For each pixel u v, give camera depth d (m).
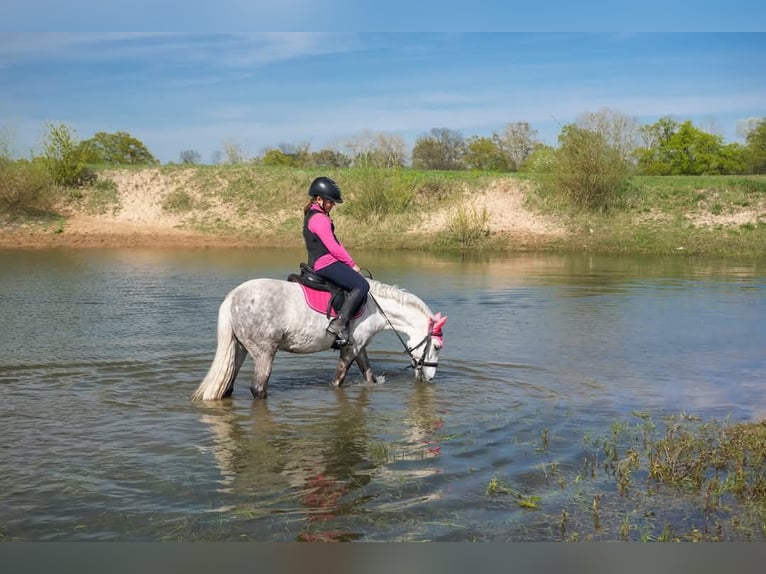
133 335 11.47
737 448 6.39
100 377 8.84
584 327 12.51
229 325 7.78
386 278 19.42
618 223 30.09
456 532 4.97
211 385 7.88
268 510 5.26
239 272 20.53
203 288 17.12
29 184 31.75
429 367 8.65
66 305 14.52
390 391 8.46
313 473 5.96
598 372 9.41
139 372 9.11
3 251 26.28
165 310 13.97
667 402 8.09
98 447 6.48
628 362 9.96
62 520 5.07
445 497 5.52
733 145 55.62
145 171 37.09
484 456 6.38
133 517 5.12
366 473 5.97
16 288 16.97
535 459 6.32
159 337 11.31
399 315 8.54
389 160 34.31
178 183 36.16
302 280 7.90
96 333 11.60
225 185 35.91
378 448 6.52
